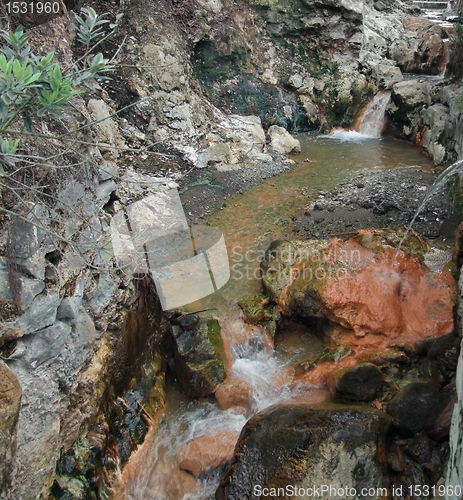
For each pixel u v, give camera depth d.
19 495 2.98
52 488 3.28
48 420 3.27
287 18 11.09
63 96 2.27
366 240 5.43
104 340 3.96
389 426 3.74
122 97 8.26
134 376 4.30
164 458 3.99
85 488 3.44
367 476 3.38
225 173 8.38
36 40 4.80
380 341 4.67
